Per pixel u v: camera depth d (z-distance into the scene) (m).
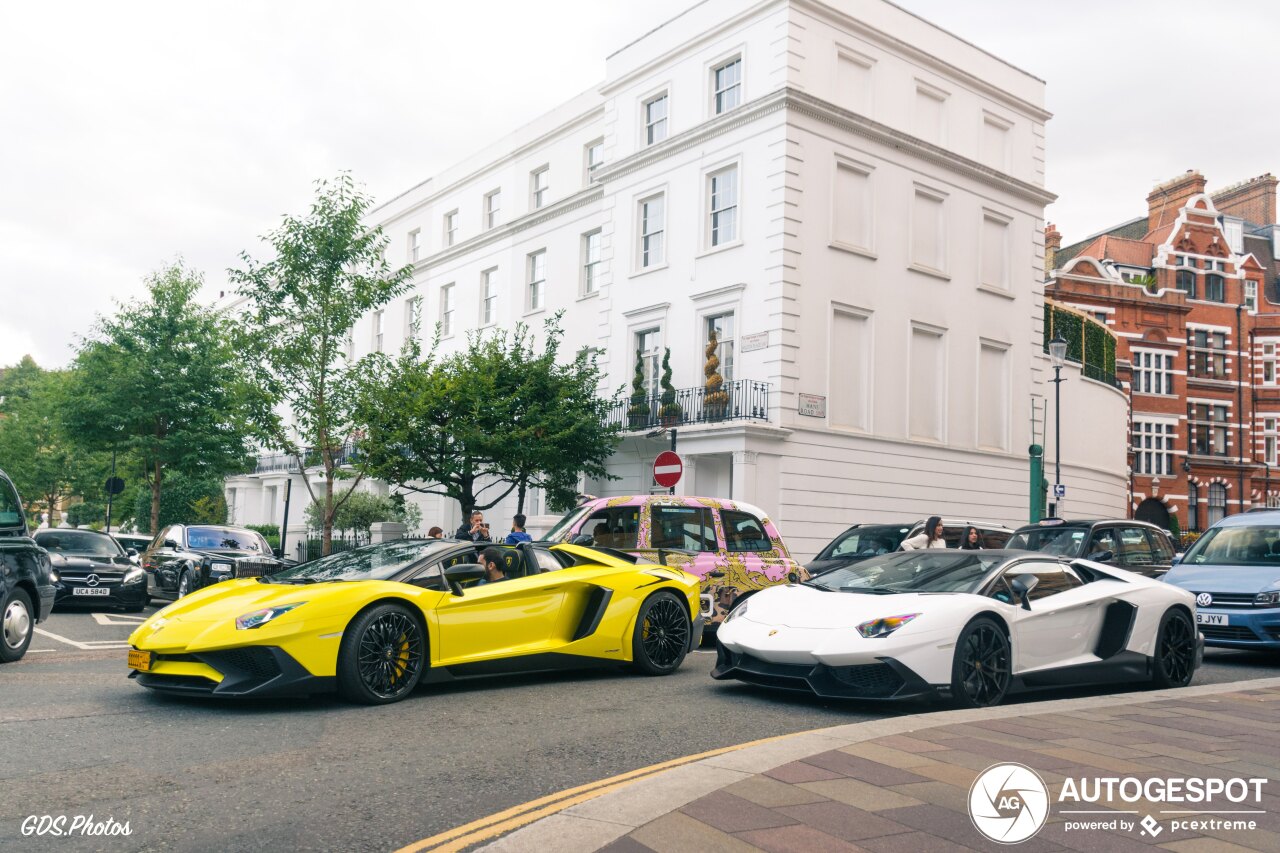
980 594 7.20
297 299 18.64
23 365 64.06
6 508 8.86
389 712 6.56
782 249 21.66
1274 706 6.89
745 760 4.81
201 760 5.08
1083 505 30.06
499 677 8.36
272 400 18.61
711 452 21.56
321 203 18.66
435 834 3.93
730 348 22.95
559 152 29.55
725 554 10.99
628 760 5.29
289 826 4.00
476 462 20.16
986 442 26.19
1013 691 7.16
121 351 26.41
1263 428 42.22
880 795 4.18
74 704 6.60
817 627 6.89
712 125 23.38
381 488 34.38
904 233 24.42
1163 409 39.72
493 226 32.38
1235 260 42.75
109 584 15.14
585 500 11.08
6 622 8.63
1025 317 27.45
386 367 19.92
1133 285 39.50
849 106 23.48
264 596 6.78
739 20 23.20
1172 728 5.87
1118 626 8.00
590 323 27.56
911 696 6.52
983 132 26.75
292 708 6.62
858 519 22.69
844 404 22.86
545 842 3.54
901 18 24.61
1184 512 39.62
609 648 8.30
